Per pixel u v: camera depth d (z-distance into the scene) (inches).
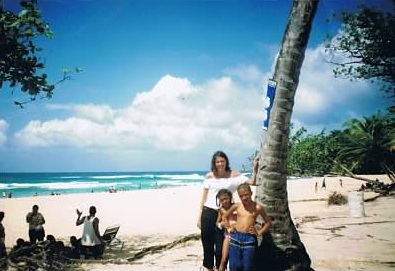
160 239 518.6
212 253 245.3
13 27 354.6
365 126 1412.4
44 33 365.7
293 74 238.5
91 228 390.6
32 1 360.8
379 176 2409.0
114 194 1972.2
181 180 4672.7
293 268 230.1
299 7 238.1
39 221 421.4
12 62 370.3
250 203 222.1
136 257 377.4
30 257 344.5
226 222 227.0
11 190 2942.9
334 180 2517.2
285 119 238.7
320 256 335.3
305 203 938.7
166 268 322.3
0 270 324.5
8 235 637.3
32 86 374.3
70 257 374.3
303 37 237.8
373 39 798.5
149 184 3745.1
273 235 233.8
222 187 242.5
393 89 850.8
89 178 5359.3
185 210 1074.1
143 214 968.3
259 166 243.0
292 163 1782.7
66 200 1577.3
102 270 319.3
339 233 462.6
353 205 620.1
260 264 229.8
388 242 401.1
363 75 842.8
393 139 1288.1
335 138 1705.2
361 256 334.6
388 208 723.4
